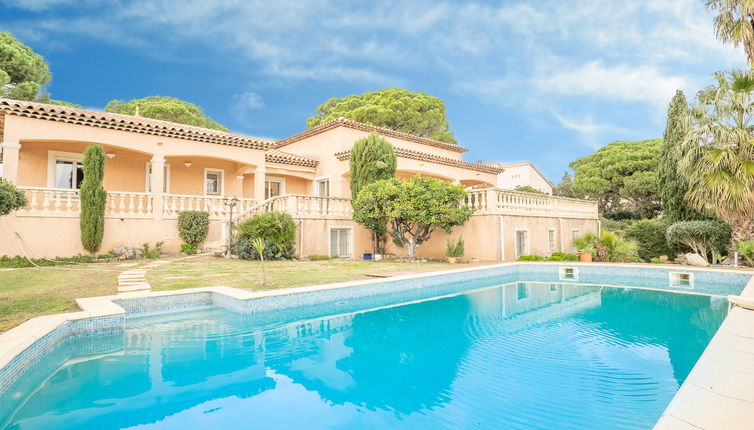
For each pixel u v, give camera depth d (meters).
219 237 17.17
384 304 8.84
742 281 10.97
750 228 13.47
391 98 34.12
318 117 38.59
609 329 6.75
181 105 32.34
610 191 34.16
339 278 9.69
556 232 19.78
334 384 4.43
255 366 4.99
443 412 3.72
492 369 4.89
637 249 17.19
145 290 7.76
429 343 5.99
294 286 8.36
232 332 6.32
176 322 6.80
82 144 16.12
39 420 3.60
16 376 4.09
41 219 13.27
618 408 3.75
